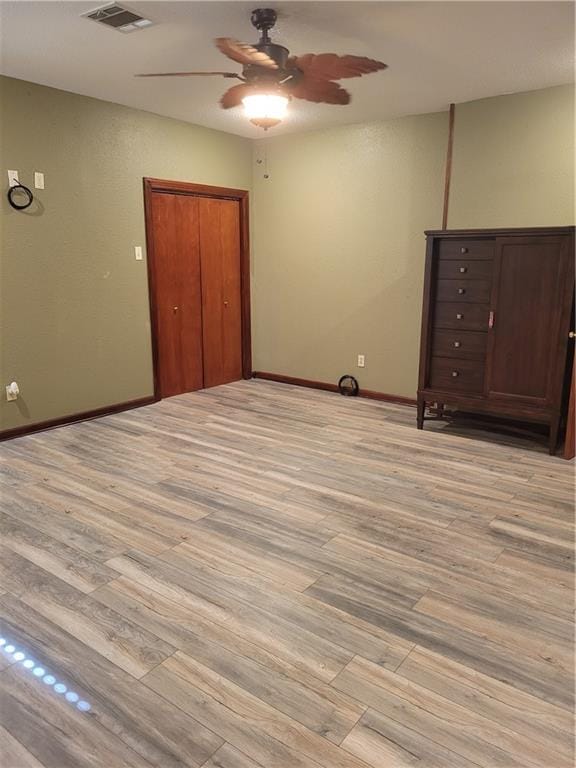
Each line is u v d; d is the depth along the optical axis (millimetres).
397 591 2305
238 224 5770
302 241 5535
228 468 3572
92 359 4578
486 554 2582
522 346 3820
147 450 3893
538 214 4133
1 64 3496
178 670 1869
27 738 1620
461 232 3916
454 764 1537
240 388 5730
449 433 4285
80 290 4414
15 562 2494
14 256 3967
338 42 3080
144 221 4797
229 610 2176
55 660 1912
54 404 4363
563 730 1647
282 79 2758
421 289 4863
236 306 5902
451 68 3514
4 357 4012
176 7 2641
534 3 2578
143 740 1609
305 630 2066
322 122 4930
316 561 2518
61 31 2949
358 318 5297
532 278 3711
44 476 3430
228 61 3432
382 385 5250
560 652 1964
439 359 4207
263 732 1635
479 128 4270
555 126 3951
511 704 1738
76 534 2738
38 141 3980
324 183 5273
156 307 5023
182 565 2479
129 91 4062
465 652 1960
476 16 2730
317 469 3564
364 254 5145
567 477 3449
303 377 5809
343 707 1723
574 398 3660
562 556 2570
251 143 5688
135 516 2924
